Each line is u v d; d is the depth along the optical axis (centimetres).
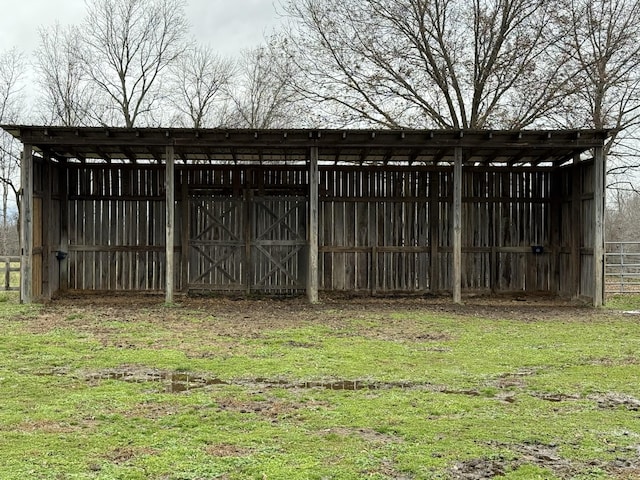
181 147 1456
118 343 965
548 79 2156
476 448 525
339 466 484
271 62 2889
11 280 2005
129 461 491
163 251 1645
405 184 1664
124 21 2723
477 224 1667
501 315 1294
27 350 909
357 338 1019
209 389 707
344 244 1655
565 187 1619
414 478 465
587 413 625
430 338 1023
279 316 1262
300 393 692
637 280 2192
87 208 1642
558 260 1653
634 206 3275
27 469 473
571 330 1110
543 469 482
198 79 2889
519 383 743
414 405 647
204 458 497
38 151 1521
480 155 1569
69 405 638
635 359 874
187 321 1189
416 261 1664
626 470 482
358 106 2286
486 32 2164
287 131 1389
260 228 1650
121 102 2766
